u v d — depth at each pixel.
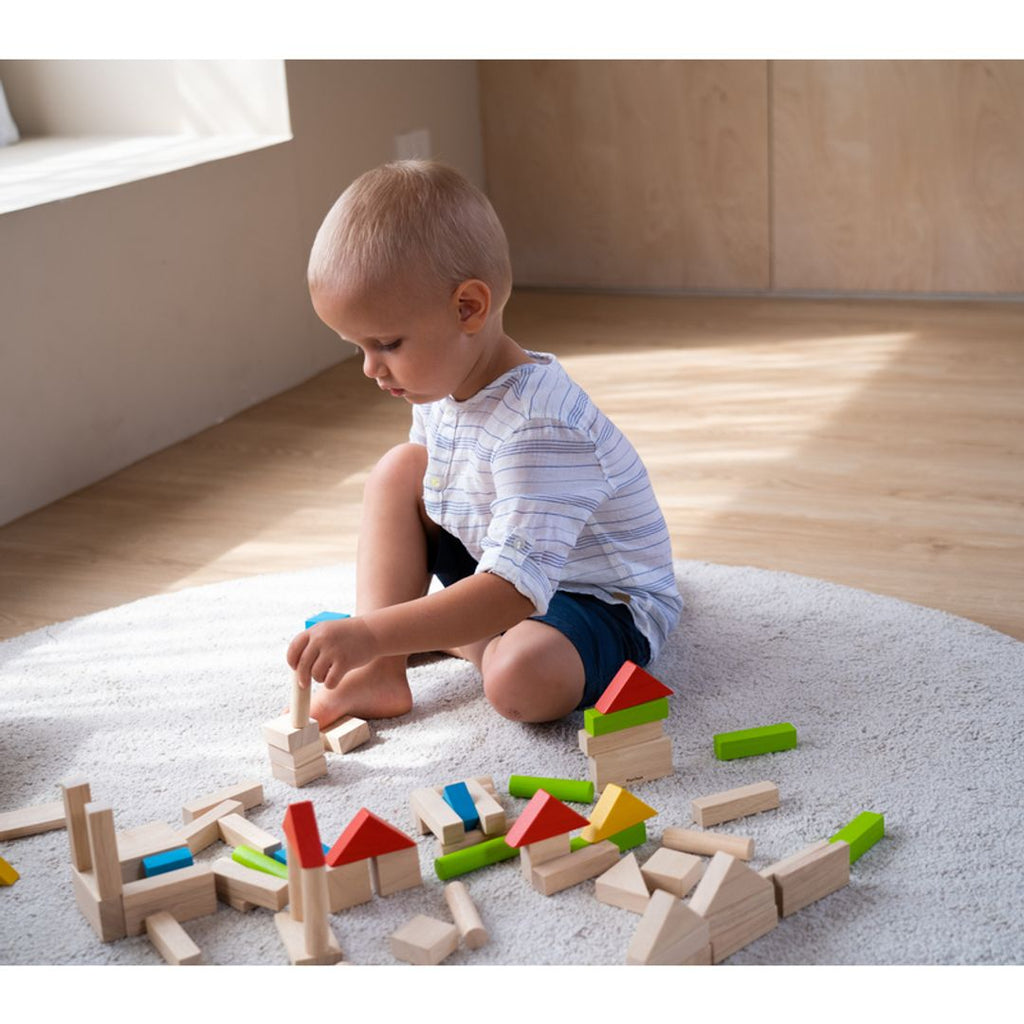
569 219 3.12
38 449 1.97
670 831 1.07
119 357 2.10
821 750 1.20
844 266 2.92
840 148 2.84
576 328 2.83
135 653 1.46
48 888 1.05
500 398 1.22
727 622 1.46
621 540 1.30
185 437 2.26
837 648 1.39
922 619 1.44
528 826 1.02
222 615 1.55
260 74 2.42
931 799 1.11
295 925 0.97
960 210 2.79
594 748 1.13
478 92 3.10
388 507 1.35
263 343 2.44
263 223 2.41
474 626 1.15
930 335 2.60
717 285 3.04
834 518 1.77
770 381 2.38
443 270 1.14
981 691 1.29
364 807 1.11
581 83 3.00
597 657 1.26
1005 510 1.76
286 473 2.07
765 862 1.04
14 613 1.62
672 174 2.99
